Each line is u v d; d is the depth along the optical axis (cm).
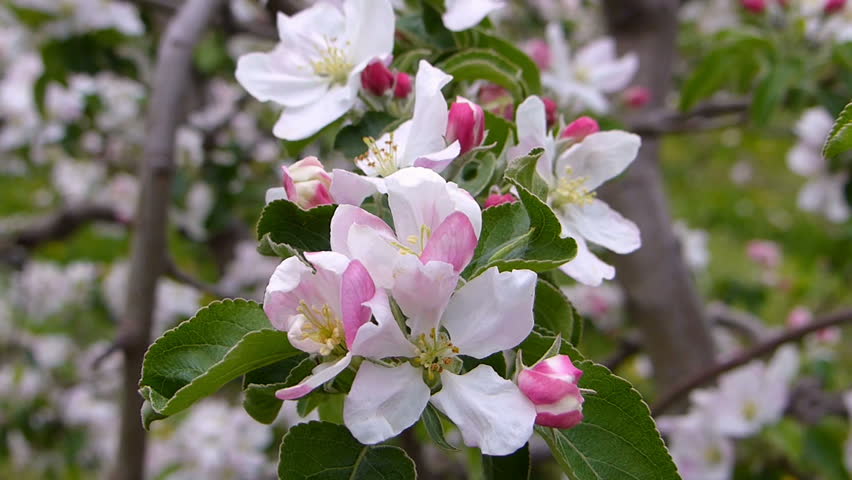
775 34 60
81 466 101
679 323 69
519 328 28
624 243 35
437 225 29
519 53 41
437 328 28
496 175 34
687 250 100
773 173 164
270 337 29
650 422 29
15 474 104
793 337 54
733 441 62
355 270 27
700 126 72
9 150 98
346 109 36
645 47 75
